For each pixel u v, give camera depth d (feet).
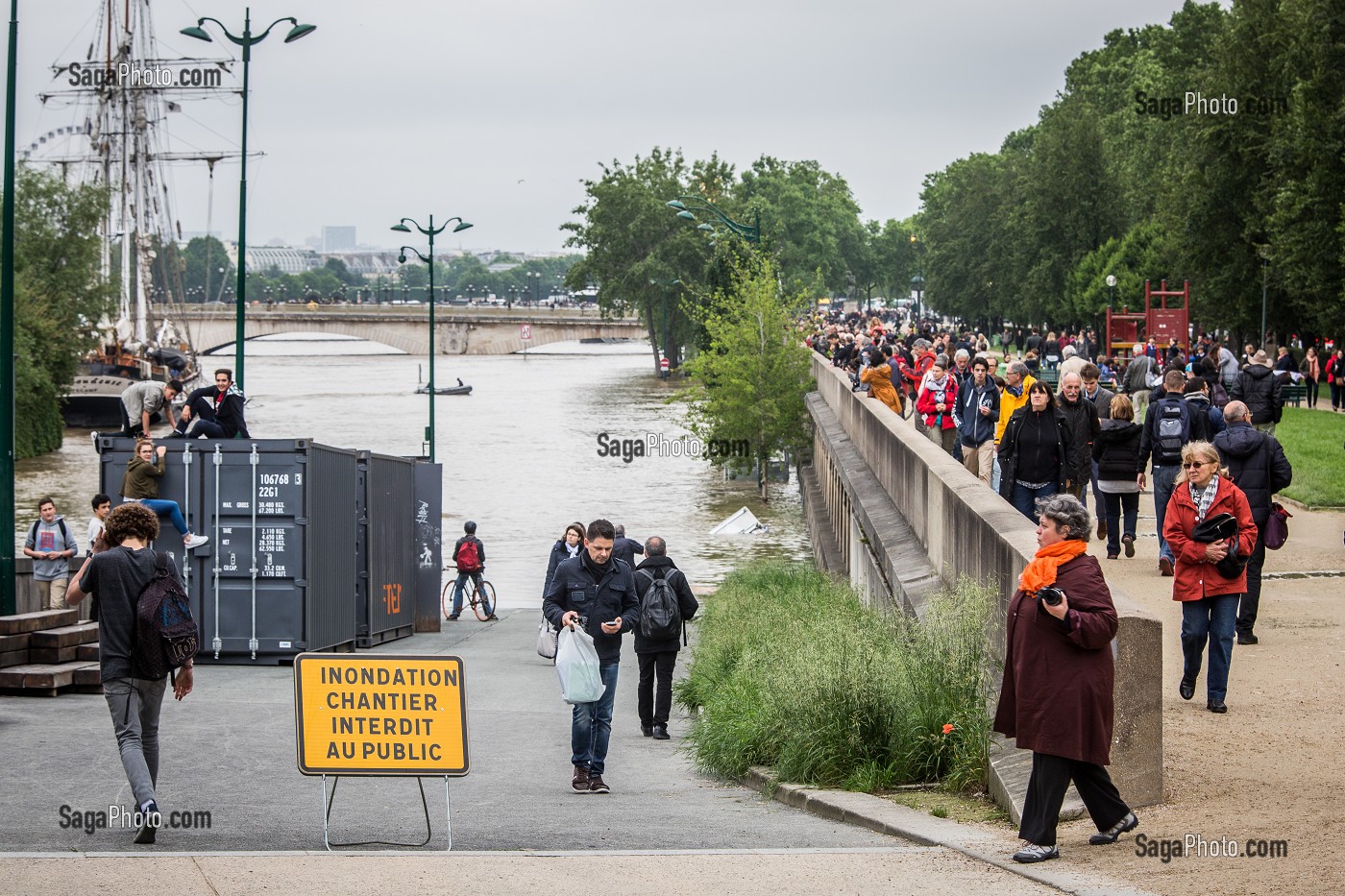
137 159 371.15
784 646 46.83
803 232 531.91
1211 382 81.76
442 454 228.22
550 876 25.72
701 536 146.10
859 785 34.88
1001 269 391.24
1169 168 235.81
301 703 29.71
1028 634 25.99
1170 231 217.56
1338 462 92.84
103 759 40.93
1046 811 25.89
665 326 432.25
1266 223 182.29
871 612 48.91
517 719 53.16
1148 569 57.62
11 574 62.69
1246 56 199.11
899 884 24.36
